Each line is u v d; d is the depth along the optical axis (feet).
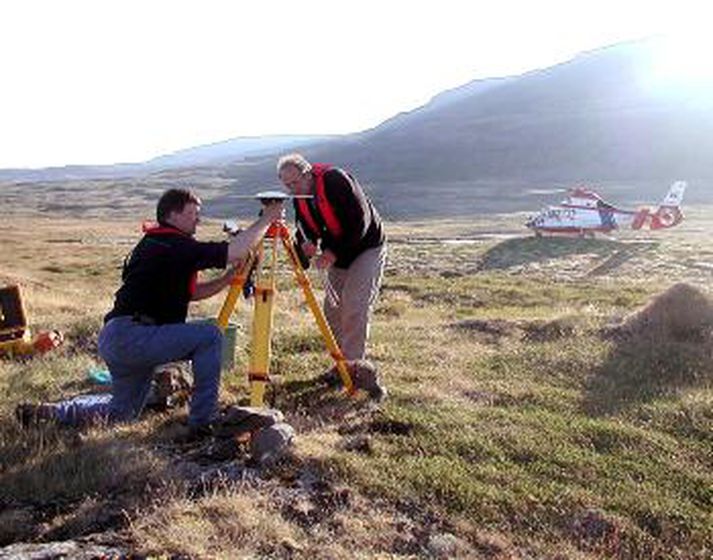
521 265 160.45
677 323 39.09
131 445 24.68
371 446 25.40
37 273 140.77
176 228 26.18
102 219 511.40
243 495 21.61
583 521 21.95
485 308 78.48
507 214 433.89
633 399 31.35
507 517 21.94
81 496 22.11
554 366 35.45
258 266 27.37
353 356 31.45
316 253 30.27
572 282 122.31
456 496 22.58
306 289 29.01
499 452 25.66
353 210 29.14
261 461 23.66
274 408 29.14
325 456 23.97
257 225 26.35
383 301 80.84
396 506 22.15
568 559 20.21
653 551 20.84
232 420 24.44
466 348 39.27
